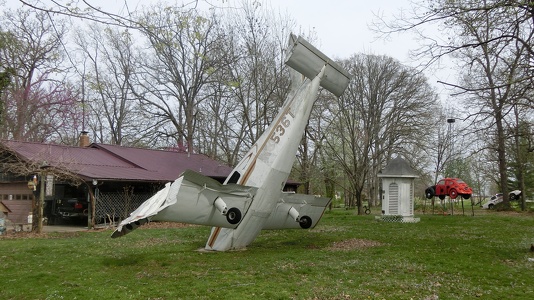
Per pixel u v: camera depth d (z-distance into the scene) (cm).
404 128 3797
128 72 3678
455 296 729
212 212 1035
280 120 1155
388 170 2234
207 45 2906
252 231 1176
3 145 1950
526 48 1161
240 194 1066
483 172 4662
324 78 1154
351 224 2047
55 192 2267
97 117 3994
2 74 1764
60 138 3369
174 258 1066
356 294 733
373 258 1076
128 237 1512
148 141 3884
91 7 586
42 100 3125
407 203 2209
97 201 2062
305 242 1391
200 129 3906
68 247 1258
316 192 4894
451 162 4238
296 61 1114
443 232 1683
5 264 1002
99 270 935
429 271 928
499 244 1327
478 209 3697
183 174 961
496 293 750
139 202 2284
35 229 1731
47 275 884
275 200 1148
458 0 1146
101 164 2255
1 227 1667
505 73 1247
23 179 2056
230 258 1063
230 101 3806
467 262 1023
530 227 1881
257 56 2925
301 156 3759
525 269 950
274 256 1091
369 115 3112
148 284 798
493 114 1286
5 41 2144
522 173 3256
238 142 3672
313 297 714
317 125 3709
